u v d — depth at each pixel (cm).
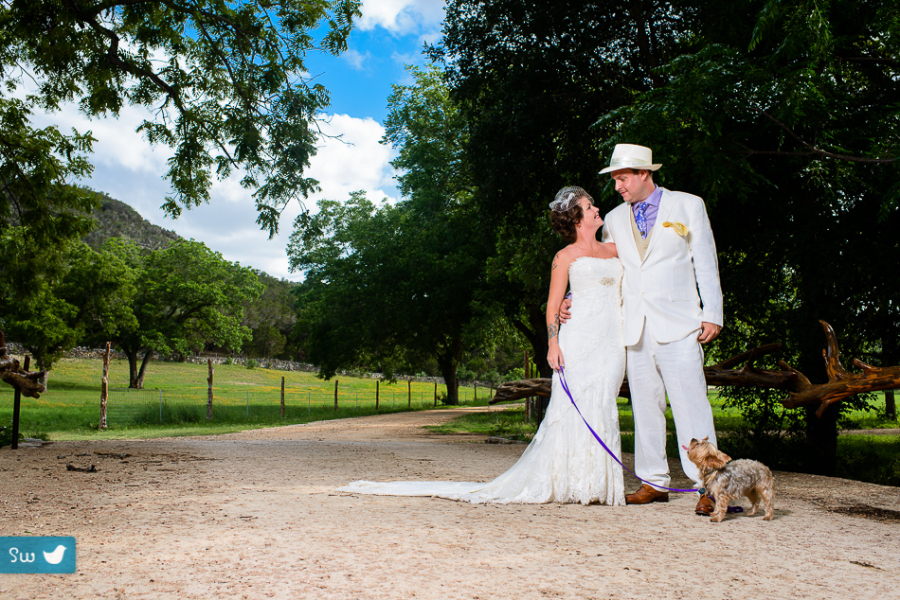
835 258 1002
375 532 328
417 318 3316
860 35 885
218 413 2475
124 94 1495
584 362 464
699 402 446
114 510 400
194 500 434
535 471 461
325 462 738
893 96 940
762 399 1180
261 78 1441
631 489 538
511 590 236
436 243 3209
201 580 243
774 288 1157
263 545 297
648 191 473
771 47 906
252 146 1416
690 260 463
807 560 293
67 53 1357
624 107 861
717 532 352
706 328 445
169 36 1499
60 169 1598
